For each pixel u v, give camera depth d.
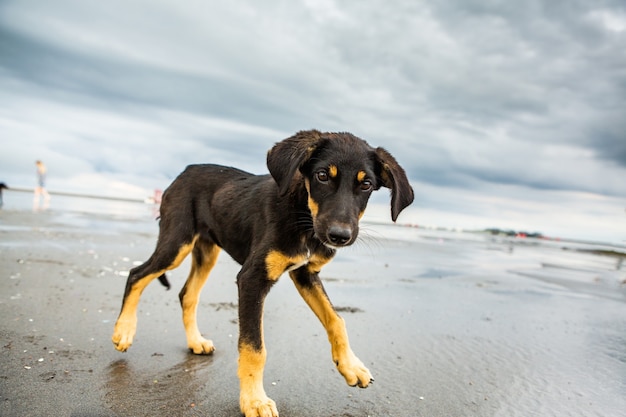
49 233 1.63
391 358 0.68
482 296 1.15
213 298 0.94
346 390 0.56
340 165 0.53
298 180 0.55
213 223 0.66
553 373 0.65
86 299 0.84
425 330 0.82
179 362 0.61
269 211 0.56
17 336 0.63
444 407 0.54
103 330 0.69
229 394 0.53
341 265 1.50
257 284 0.53
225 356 0.64
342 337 0.55
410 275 1.40
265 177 0.64
